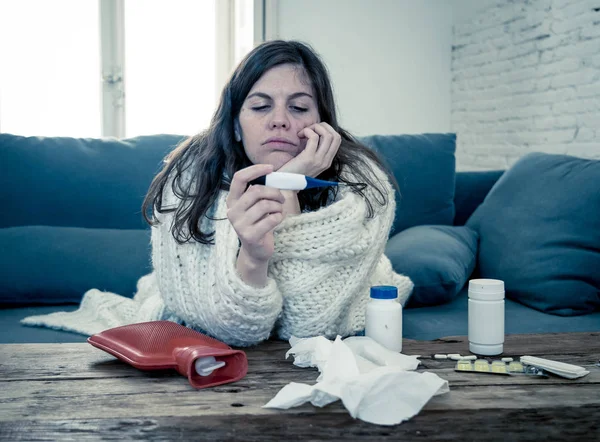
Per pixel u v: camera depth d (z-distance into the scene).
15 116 3.47
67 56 3.50
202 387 0.83
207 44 3.76
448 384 0.83
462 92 3.80
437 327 1.56
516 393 0.81
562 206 1.77
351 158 1.29
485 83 3.52
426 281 1.75
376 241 1.23
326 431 0.70
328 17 3.72
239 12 3.72
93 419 0.73
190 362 0.83
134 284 1.82
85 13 3.50
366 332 1.01
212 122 1.25
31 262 1.80
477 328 0.98
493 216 2.02
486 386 0.83
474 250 1.99
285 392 0.77
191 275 1.15
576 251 1.69
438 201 2.24
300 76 1.14
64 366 0.92
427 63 3.89
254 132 1.13
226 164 1.19
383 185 1.33
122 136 3.55
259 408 0.76
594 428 0.72
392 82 3.86
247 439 0.68
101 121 3.53
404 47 3.85
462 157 3.82
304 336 1.19
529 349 1.01
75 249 1.84
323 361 0.87
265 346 1.07
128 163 2.07
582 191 1.75
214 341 0.93
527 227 1.83
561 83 2.84
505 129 3.33
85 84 3.54
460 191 2.41
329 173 1.28
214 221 1.16
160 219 1.25
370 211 1.23
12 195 1.98
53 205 2.00
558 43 2.86
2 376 0.88
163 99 3.72
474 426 0.72
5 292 1.78
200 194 1.17
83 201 2.02
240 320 1.04
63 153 2.03
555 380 0.86
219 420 0.72
